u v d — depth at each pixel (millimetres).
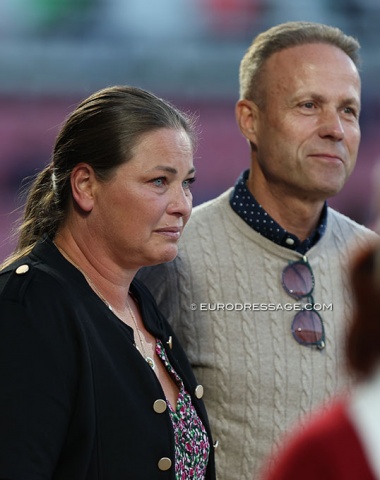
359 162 25234
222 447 5535
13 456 4016
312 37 5797
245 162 25938
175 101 26812
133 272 4773
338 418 2955
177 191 4660
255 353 5625
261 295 5715
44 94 26234
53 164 4695
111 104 4570
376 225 3146
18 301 4270
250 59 5930
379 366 2951
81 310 4406
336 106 5676
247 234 5797
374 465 2857
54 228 4734
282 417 5570
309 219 5836
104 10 27328
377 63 26281
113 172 4543
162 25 27484
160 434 4426
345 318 5812
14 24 26906
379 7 27375
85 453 4219
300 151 5645
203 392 5449
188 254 5762
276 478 2988
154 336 4938
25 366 4145
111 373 4375
